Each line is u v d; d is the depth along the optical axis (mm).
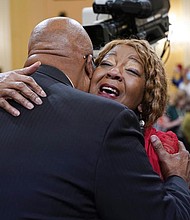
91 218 1045
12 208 1026
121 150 1063
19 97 1134
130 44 1447
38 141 1067
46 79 1166
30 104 1123
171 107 3994
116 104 1112
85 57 1234
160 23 2225
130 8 2049
